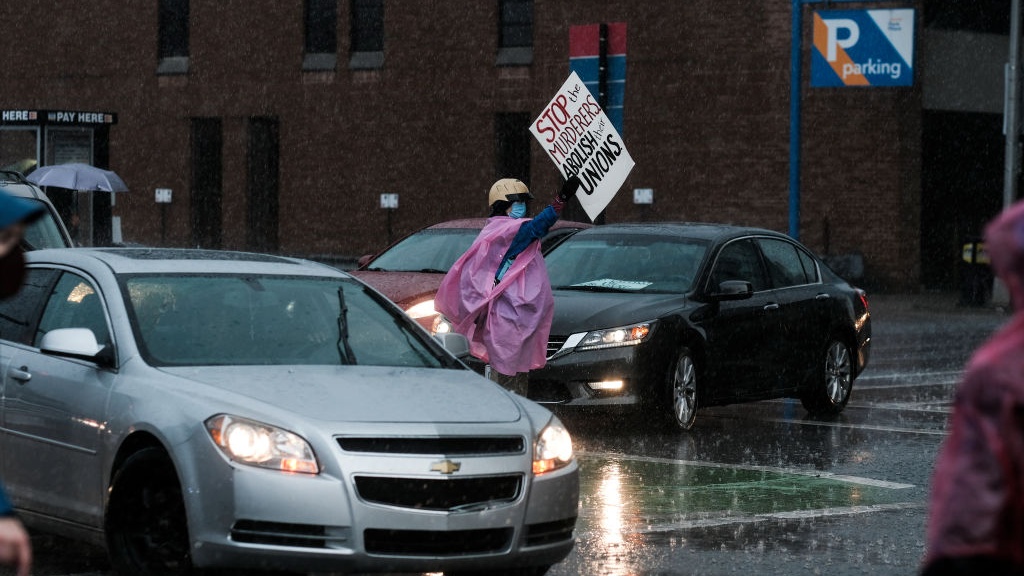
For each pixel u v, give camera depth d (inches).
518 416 522.3
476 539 493.0
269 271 608.4
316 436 481.1
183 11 3393.2
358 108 3174.2
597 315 959.0
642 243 1053.8
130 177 3425.2
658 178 2805.1
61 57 3489.2
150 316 560.1
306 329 577.6
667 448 932.6
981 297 2337.6
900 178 2613.2
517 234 844.0
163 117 3385.8
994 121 2746.1
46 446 560.1
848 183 2647.6
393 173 3139.8
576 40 1875.0
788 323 1070.4
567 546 522.9
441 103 3085.6
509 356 838.5
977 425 215.2
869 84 2249.0
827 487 791.7
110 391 532.1
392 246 1224.8
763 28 2701.8
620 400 949.8
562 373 949.8
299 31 3228.3
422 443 490.3
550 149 1060.5
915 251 2632.9
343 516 473.4
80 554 603.8
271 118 3321.9
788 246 1115.9
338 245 3208.7
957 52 2669.8
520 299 837.8
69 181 2068.2
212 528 480.1
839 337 1134.4
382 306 613.0
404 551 481.7
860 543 641.6
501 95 3019.2
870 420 1096.2
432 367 579.5
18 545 240.5
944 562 217.0
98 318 569.9
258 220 3346.5
